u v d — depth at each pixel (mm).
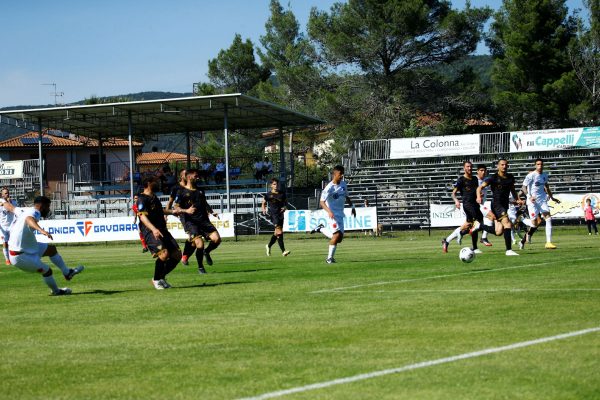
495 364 6355
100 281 15805
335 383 5934
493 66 59969
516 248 22531
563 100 54969
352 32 60219
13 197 58281
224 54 80625
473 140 47562
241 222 43406
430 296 10898
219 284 13914
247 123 50875
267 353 7191
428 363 6488
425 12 57281
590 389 5527
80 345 7980
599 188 43656
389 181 48219
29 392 6035
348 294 11523
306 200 49906
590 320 8289
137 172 51625
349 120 61062
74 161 72375
